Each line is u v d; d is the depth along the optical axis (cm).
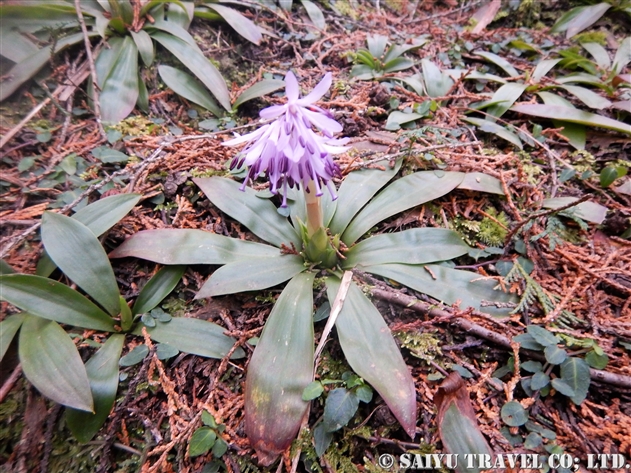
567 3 35
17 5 24
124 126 23
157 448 14
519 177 21
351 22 33
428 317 17
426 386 15
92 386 15
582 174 22
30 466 14
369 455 14
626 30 33
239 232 20
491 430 14
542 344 15
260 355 15
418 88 27
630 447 13
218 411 15
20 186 20
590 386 15
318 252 17
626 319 17
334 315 16
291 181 15
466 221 20
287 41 30
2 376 15
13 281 15
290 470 14
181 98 26
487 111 25
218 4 29
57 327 15
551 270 19
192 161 21
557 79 27
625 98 25
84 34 24
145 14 26
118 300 16
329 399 14
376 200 20
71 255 16
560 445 14
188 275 18
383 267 18
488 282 17
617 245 19
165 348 16
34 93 24
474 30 35
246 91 25
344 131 24
